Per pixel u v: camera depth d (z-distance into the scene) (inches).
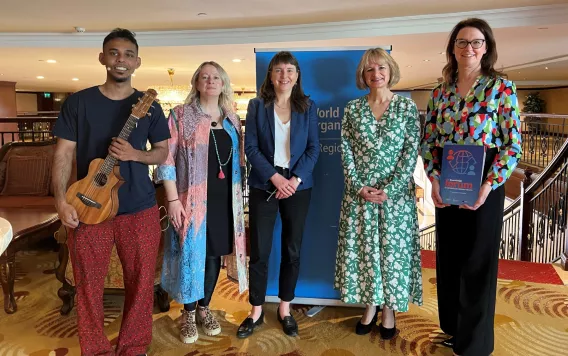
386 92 86.3
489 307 79.0
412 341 91.1
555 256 188.5
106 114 74.4
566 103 662.5
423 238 393.1
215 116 90.0
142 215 78.2
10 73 447.5
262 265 93.0
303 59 100.4
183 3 221.8
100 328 78.0
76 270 76.2
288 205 89.7
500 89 74.4
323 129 101.8
